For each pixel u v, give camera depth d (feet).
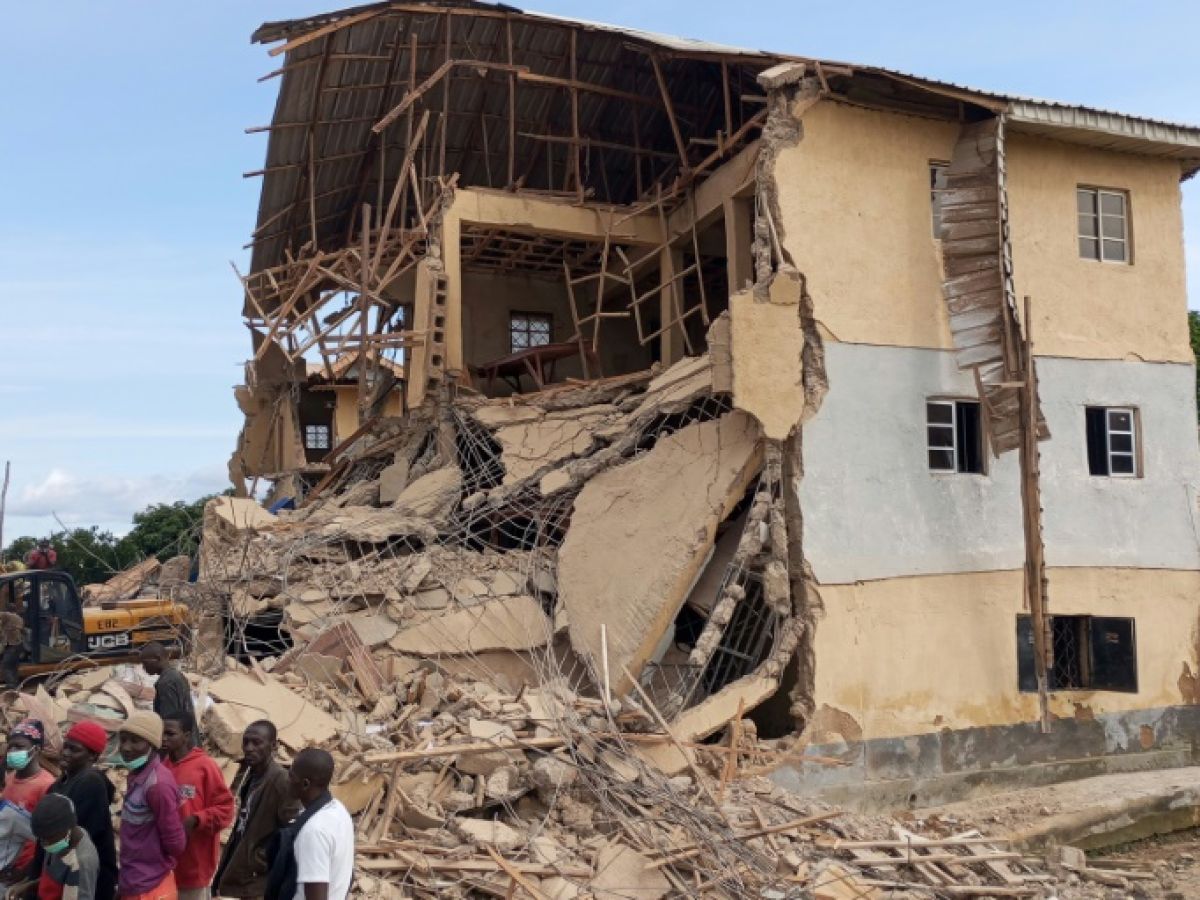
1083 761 49.78
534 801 32.60
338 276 62.95
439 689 38.24
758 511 44.09
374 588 44.91
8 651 42.98
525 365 64.49
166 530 118.42
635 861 29.78
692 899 28.81
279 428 77.97
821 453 45.47
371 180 68.80
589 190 64.85
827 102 47.50
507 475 52.08
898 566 46.62
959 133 50.47
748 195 55.98
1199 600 53.47
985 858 35.22
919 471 47.78
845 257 47.03
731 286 56.13
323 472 77.41
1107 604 51.21
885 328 47.65
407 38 60.44
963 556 48.26
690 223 61.00
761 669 43.21
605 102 67.21
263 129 62.44
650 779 33.45
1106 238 54.08
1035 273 51.39
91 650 46.26
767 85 45.24
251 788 21.74
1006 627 48.91
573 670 43.37
